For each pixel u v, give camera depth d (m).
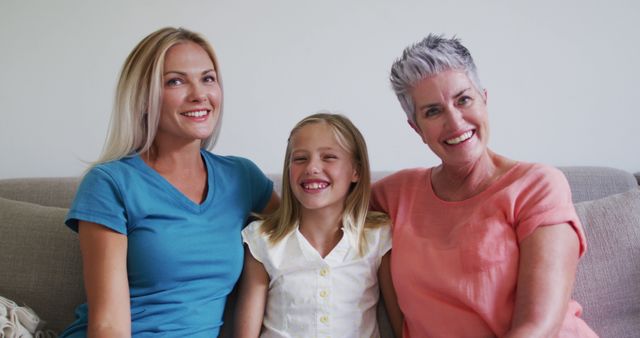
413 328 1.08
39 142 1.71
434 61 1.01
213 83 1.17
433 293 1.03
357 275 1.16
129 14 1.69
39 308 1.24
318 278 1.15
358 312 1.14
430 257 1.03
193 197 1.17
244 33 1.70
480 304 0.95
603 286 1.16
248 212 1.25
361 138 1.25
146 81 1.11
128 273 1.08
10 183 1.46
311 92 1.71
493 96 1.68
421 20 1.68
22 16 1.67
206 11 1.69
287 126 1.72
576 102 1.66
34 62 1.69
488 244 0.97
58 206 1.42
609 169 1.41
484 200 1.04
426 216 1.12
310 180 1.17
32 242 1.27
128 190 1.06
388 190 1.24
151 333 1.05
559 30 1.65
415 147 1.71
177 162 1.17
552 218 0.94
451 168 1.11
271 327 1.16
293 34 1.70
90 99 1.70
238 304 1.20
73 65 1.69
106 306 0.98
